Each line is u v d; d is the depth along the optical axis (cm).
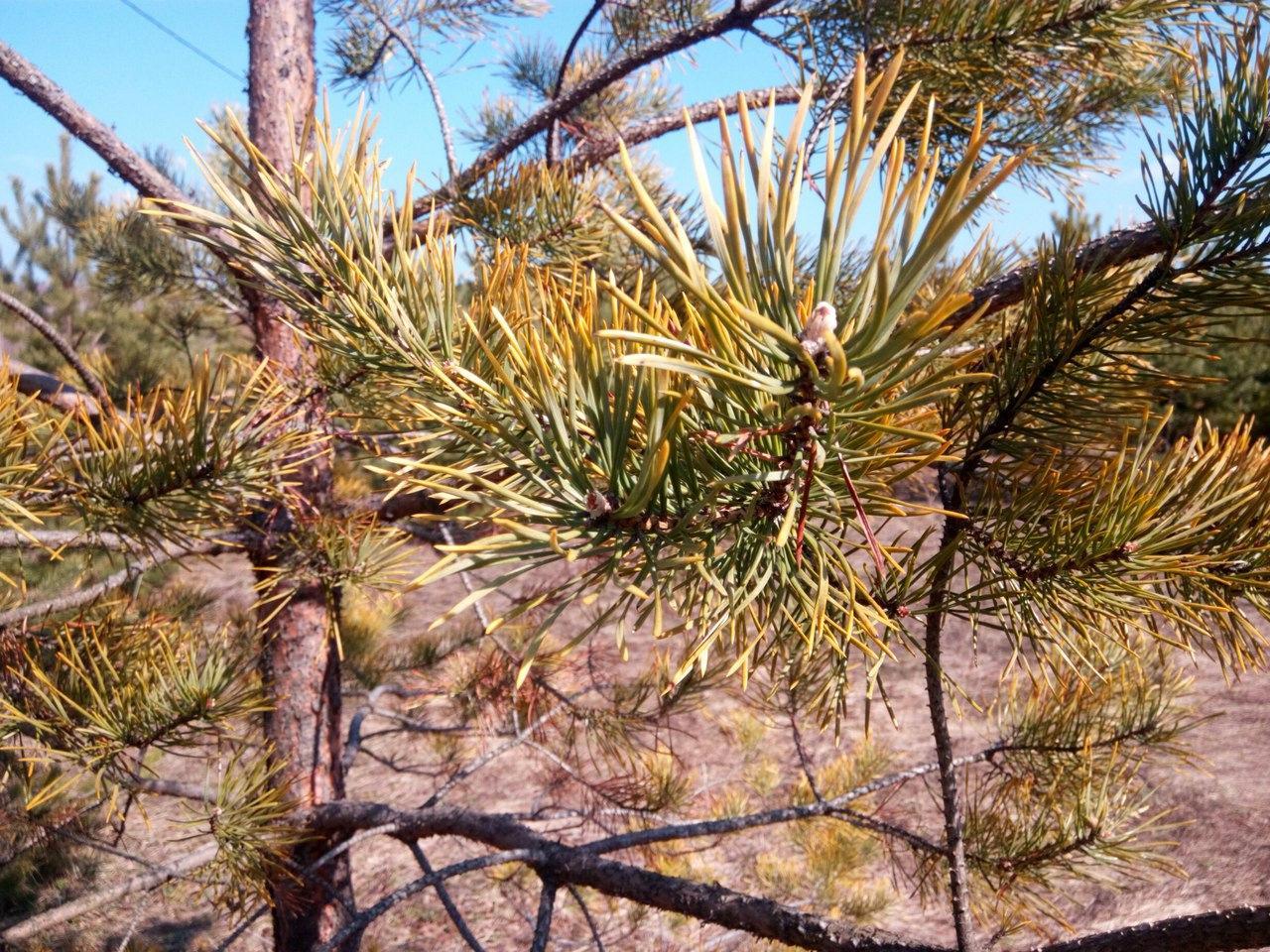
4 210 343
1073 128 92
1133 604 38
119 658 79
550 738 134
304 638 103
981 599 39
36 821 87
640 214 96
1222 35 37
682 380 30
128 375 144
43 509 59
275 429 67
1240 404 254
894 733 237
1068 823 78
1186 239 37
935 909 176
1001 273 70
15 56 81
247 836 78
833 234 24
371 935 198
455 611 26
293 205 41
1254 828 203
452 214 82
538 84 170
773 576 32
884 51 70
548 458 32
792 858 178
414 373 40
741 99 24
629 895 72
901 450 30
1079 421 40
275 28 94
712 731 220
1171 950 39
